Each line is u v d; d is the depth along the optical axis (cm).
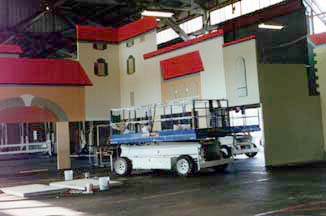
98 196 1005
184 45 1962
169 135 1370
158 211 769
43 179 1518
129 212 773
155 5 2842
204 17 3038
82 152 2767
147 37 2178
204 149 1348
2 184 1389
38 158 3056
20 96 2047
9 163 2572
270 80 1603
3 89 2009
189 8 2980
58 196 1040
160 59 2100
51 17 3180
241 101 1653
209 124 1455
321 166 1430
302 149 1627
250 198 852
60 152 1998
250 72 1617
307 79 1688
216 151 1400
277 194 880
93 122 2488
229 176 1284
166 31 3425
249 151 1585
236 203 803
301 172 1279
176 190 1042
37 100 2086
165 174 1470
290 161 1593
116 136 1539
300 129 1631
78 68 2225
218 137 1395
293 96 1638
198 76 1883
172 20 3062
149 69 2166
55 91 2136
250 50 1623
